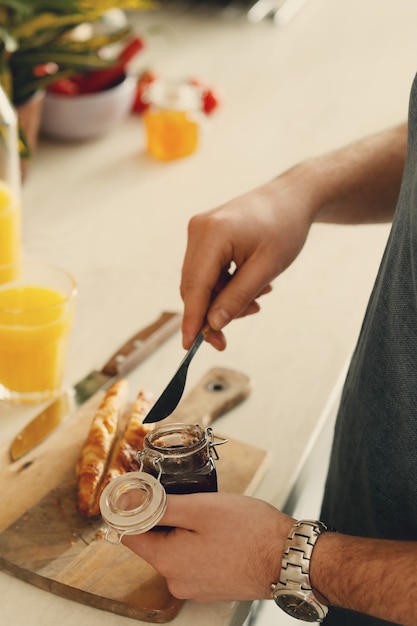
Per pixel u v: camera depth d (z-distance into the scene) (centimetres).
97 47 143
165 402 87
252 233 94
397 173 103
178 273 129
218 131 168
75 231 136
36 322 102
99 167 156
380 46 207
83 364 112
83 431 100
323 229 141
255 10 218
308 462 103
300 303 123
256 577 79
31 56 136
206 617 83
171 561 80
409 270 80
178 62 192
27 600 84
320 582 77
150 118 156
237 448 98
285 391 108
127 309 121
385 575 74
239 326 119
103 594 83
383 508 89
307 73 192
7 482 94
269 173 154
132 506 79
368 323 88
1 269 115
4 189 118
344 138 165
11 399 107
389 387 85
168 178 152
